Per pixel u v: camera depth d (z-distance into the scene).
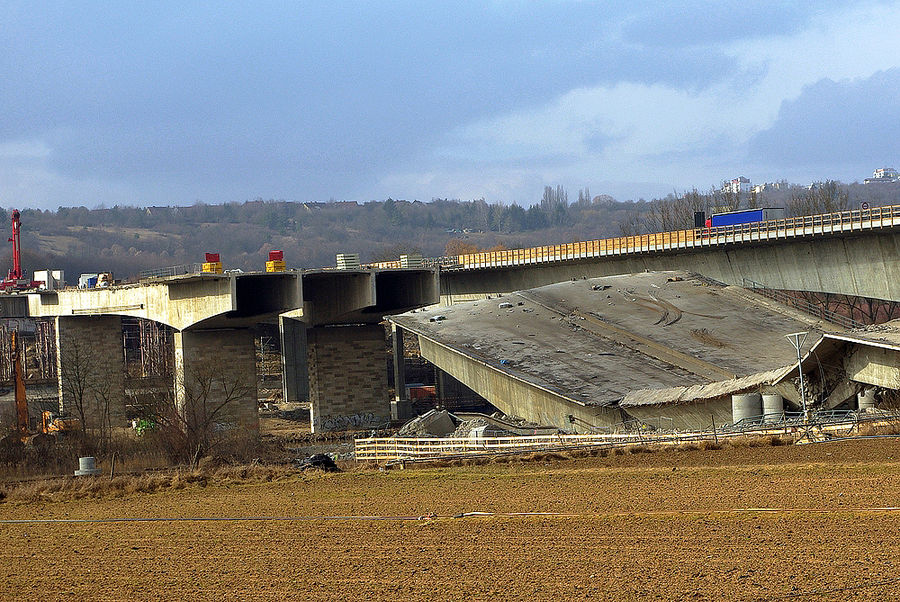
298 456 96.88
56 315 157.25
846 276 104.44
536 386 84.88
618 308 106.75
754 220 119.31
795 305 108.06
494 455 68.69
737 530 39.94
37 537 49.50
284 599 34.97
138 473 80.88
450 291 157.50
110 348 155.00
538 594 33.50
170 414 105.00
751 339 93.88
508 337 99.62
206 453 92.94
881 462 51.84
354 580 36.75
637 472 56.28
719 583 33.12
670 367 87.38
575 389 83.00
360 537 44.00
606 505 47.19
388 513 49.47
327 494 57.78
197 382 122.25
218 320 122.06
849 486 46.91
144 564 41.59
